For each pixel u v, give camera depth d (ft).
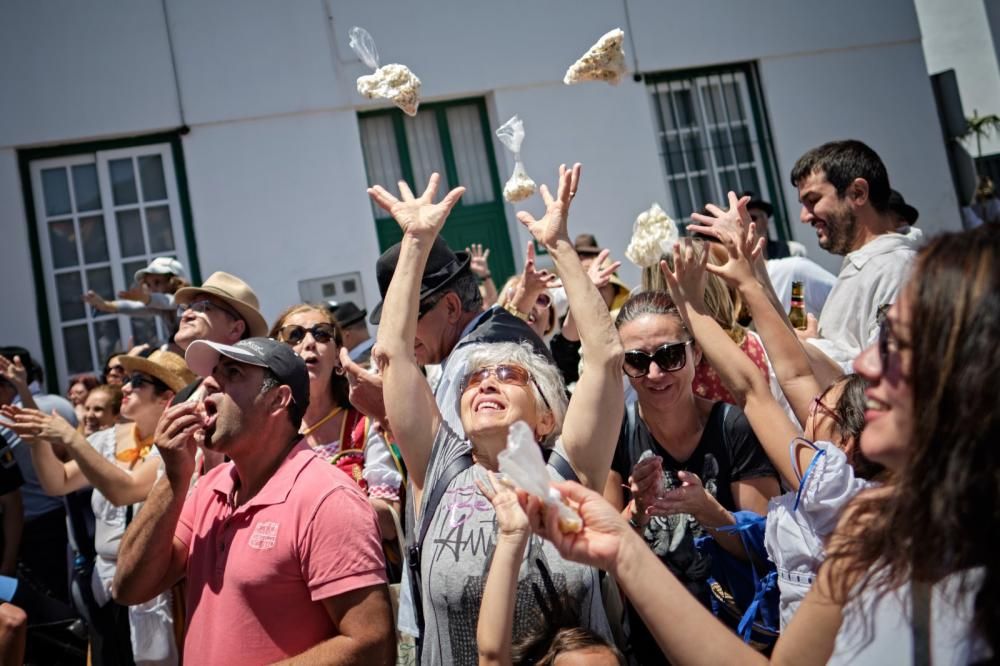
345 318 17.47
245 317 13.64
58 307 24.40
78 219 24.57
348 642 7.66
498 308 10.68
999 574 4.11
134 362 13.91
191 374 14.35
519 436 5.25
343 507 8.01
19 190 24.06
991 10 31.55
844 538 5.10
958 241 4.41
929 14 31.89
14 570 16.01
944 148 29.43
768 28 28.55
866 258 11.05
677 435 9.32
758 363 10.29
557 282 12.53
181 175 24.93
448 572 7.49
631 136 27.20
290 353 8.88
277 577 7.91
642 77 27.48
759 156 28.55
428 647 7.59
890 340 4.60
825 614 5.09
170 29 24.77
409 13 26.05
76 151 24.57
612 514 5.46
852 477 7.02
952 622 4.31
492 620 6.47
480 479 7.53
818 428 7.77
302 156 25.20
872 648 4.63
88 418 17.15
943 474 4.23
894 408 4.56
